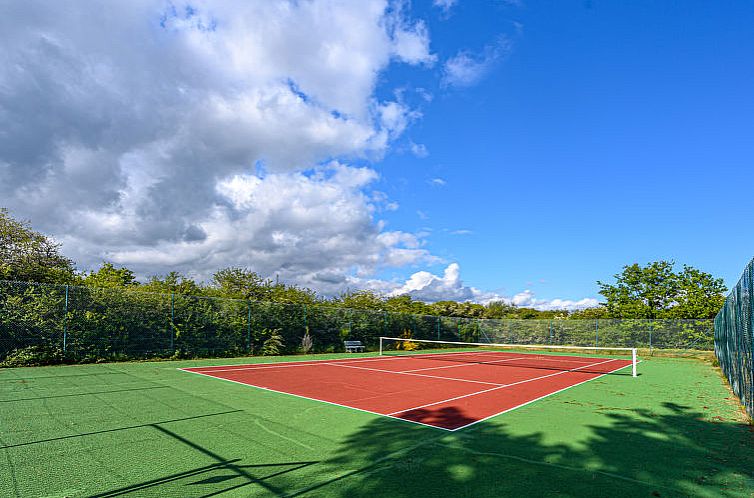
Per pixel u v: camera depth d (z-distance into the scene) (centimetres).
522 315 5672
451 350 3120
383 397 970
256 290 2797
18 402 813
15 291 1336
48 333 1395
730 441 627
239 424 682
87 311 1488
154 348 1656
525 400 962
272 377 1263
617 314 3447
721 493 431
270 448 561
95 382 1067
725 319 1371
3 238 1777
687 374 1572
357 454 545
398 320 2866
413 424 712
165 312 1705
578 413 820
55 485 425
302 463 506
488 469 494
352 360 1972
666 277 3319
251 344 2012
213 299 1878
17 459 498
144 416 719
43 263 1845
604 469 499
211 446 562
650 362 2161
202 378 1192
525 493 425
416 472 482
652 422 748
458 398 977
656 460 534
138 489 419
